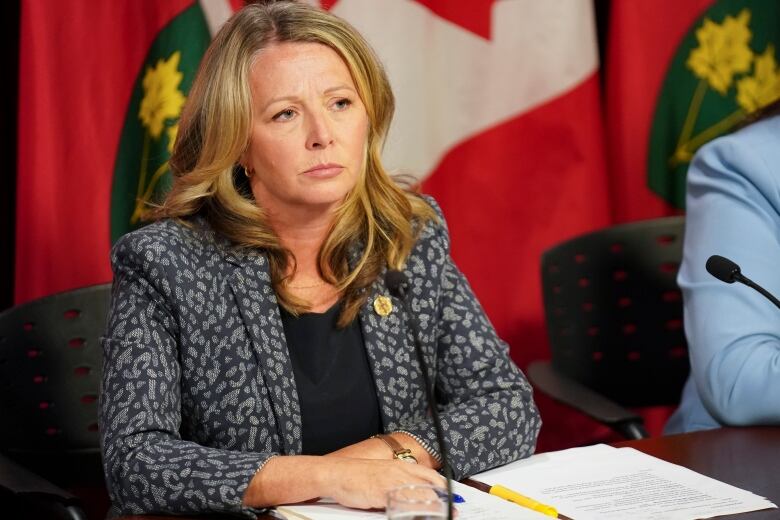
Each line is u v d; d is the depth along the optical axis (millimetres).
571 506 5594
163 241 6691
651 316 9758
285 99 6551
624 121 11023
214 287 6695
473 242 10750
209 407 6578
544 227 10781
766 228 7793
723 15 11164
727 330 7422
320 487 5570
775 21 11180
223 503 5629
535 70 10656
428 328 7125
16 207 10289
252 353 6660
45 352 8391
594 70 10766
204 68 6820
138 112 10023
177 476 5734
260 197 6910
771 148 8039
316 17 6738
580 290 9719
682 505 5535
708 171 8195
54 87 9906
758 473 6051
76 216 9961
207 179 6793
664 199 11188
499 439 6461
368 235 7098
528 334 10898
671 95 11125
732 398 7199
